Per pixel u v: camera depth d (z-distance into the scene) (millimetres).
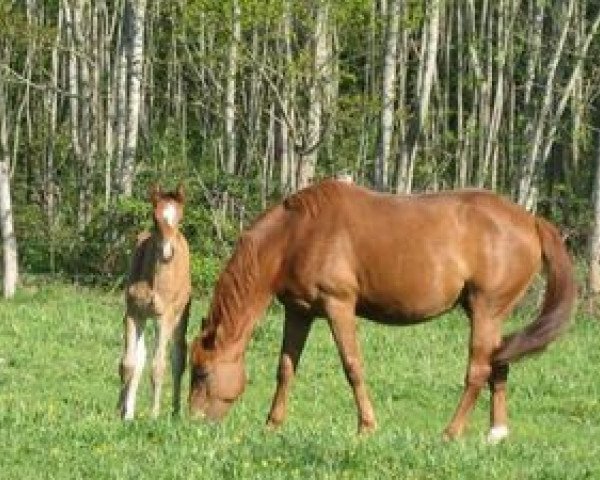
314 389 18547
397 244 13109
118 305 27266
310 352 21453
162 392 17438
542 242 13492
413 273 13125
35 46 40000
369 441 11133
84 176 37906
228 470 10328
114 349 21469
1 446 11273
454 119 49250
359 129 38438
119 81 35500
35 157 42656
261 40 39156
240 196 34625
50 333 22594
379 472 10266
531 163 33969
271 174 38844
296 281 13180
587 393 19344
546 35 43969
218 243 31312
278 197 36062
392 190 38969
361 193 13352
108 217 32250
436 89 42312
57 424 12266
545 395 19109
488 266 13242
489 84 39344
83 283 32156
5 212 28984
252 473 10273
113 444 11359
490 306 13312
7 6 36844
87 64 39844
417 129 35219
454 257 13195
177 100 42312
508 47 39094
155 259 14539
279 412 13430
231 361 13281
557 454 11484
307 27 33094
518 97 46438
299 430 12266
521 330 13258
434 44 33938
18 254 36312
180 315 15031
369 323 24438
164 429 11883
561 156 47781
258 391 18484
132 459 10812
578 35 38094
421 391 18734
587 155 47125
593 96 39625
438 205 13320
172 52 41531
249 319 13297
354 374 13156
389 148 34719
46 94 41781
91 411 14836
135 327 14727
